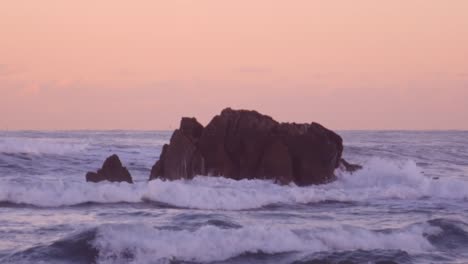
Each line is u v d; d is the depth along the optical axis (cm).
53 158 6431
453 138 16362
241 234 2845
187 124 5181
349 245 2948
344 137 16600
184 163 4766
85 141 11231
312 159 5016
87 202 3997
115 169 4528
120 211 3728
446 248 3064
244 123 5053
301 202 4353
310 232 3000
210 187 4444
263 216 3691
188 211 3797
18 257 2661
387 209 4138
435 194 4825
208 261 2678
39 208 3797
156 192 4109
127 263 2633
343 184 5069
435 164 7706
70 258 2666
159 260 2652
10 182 4053
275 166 4922
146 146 8925
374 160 5662
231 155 5022
